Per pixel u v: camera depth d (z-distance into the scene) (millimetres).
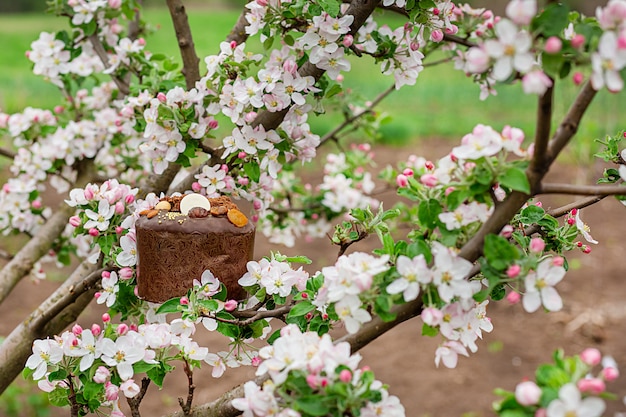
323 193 2236
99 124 1890
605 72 1101
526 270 1185
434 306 1199
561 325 3258
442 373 2900
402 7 1531
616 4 1101
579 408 1058
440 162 1212
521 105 8727
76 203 1434
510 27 1105
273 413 1178
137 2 1896
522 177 1167
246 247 1359
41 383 1362
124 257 1416
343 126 2041
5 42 10812
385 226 1424
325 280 1225
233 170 1592
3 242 3910
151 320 1451
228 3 15852
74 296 1521
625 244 4223
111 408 1412
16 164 1882
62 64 1819
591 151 4922
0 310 3320
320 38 1450
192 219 1344
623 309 3379
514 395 1108
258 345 2730
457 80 10227
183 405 1349
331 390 1154
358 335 1246
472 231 1229
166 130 1535
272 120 1515
